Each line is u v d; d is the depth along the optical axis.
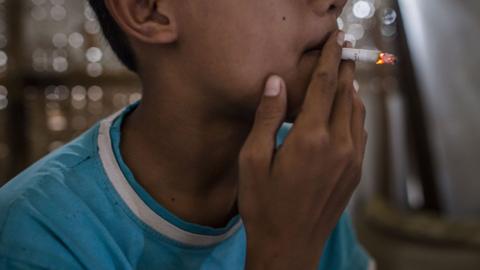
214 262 0.73
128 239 0.67
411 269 1.97
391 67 2.15
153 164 0.71
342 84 0.65
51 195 0.65
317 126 0.62
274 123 0.63
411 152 2.29
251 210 0.65
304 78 0.65
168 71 0.67
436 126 2.19
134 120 0.73
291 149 0.62
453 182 2.21
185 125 0.68
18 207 0.64
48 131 1.97
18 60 1.92
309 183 0.63
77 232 0.64
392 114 2.24
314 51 0.66
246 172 0.64
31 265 0.61
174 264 0.70
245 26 0.62
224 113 0.67
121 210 0.67
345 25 2.04
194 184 0.72
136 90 1.96
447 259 1.94
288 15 0.62
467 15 2.09
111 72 1.95
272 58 0.63
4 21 1.91
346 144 0.63
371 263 1.00
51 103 1.96
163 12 0.65
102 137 0.71
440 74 2.15
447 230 1.96
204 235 0.71
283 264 0.65
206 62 0.64
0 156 1.95
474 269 1.93
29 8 1.92
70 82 1.95
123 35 0.70
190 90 0.66
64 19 1.93
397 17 2.06
